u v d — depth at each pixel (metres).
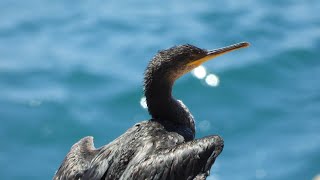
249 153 27.31
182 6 34.97
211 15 34.16
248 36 32.84
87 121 28.95
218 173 26.39
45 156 27.64
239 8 34.41
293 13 34.09
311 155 27.00
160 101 11.97
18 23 34.59
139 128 11.38
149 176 10.39
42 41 33.53
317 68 31.25
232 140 28.02
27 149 27.91
